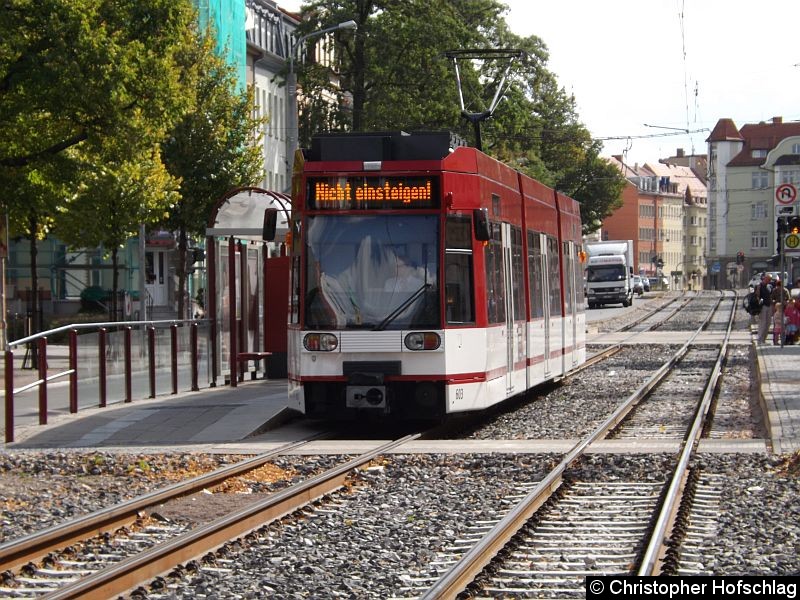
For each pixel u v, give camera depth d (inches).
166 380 956.6
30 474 589.6
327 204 735.7
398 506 497.7
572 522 451.2
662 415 853.2
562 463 587.5
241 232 1032.2
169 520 463.5
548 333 984.3
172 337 966.4
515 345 846.5
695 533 426.9
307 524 456.1
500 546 403.5
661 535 406.0
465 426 810.8
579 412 880.3
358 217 733.9
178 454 649.0
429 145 737.0
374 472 584.7
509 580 358.0
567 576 363.3
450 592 335.0
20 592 349.4
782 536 421.7
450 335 721.6
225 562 389.4
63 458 628.1
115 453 654.5
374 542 424.2
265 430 765.3
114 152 1353.3
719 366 1316.4
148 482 569.9
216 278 1053.8
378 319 719.7
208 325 1042.1
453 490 536.7
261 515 455.2
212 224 1035.3
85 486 553.9
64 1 1237.1
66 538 415.8
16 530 447.5
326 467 600.7
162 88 1322.6
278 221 1045.2
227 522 426.0
